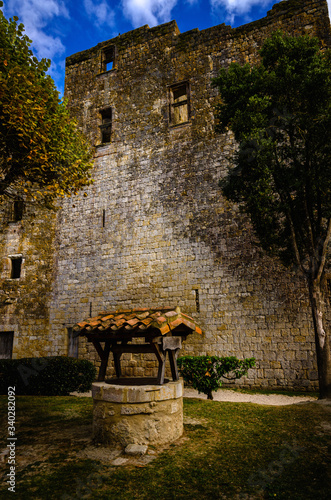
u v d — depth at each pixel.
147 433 4.41
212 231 12.11
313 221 8.66
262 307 10.79
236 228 11.77
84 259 14.20
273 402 8.55
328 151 7.81
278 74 8.39
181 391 4.94
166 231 12.90
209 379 8.15
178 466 3.89
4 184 9.23
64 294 14.19
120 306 13.00
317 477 3.66
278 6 12.85
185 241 12.47
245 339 10.78
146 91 14.81
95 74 16.28
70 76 16.86
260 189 8.10
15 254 15.39
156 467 3.86
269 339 10.50
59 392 9.44
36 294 14.63
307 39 8.63
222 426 5.40
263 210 8.18
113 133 15.06
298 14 12.45
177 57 14.47
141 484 3.49
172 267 12.46
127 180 14.20
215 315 11.35
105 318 5.11
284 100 8.30
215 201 12.32
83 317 13.59
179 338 4.98
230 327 11.05
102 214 14.38
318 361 7.77
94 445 4.53
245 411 6.38
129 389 4.47
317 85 7.74
